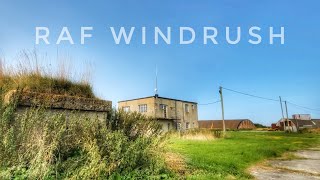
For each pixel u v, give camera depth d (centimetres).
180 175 604
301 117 10188
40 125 575
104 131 595
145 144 607
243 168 827
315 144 2345
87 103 732
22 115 580
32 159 505
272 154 1284
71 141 595
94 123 623
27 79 728
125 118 797
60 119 601
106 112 778
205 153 996
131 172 534
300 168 936
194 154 909
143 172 545
